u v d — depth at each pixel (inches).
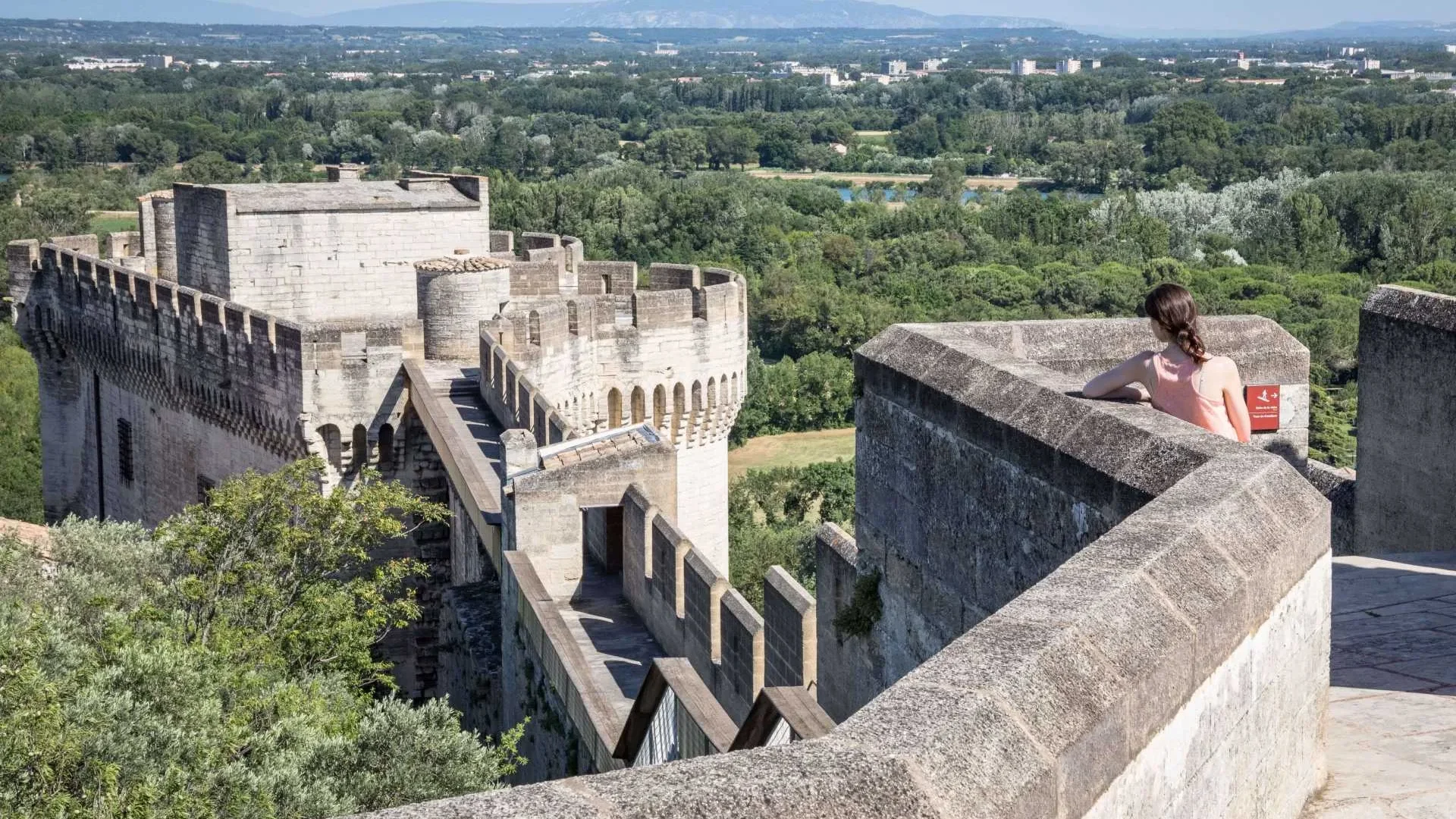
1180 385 412.8
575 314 2193.7
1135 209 6496.1
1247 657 302.5
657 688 672.4
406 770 888.3
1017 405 428.5
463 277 2022.6
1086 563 286.5
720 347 2420.0
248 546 1285.7
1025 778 214.1
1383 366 643.5
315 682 1082.7
